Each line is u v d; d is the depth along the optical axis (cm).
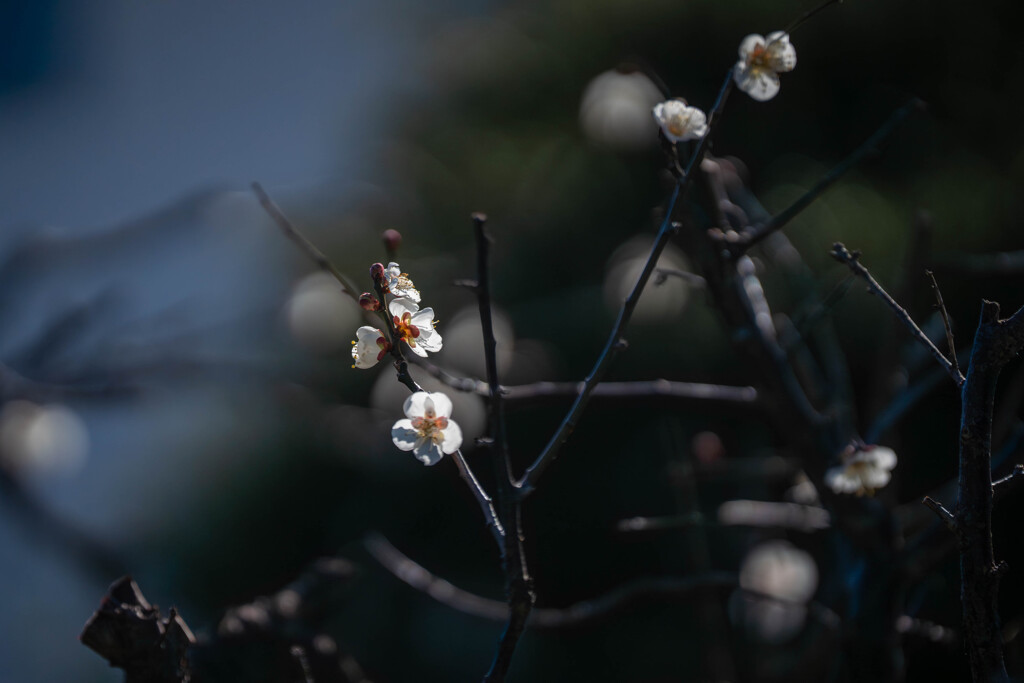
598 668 217
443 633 223
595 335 230
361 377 235
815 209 223
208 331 244
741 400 141
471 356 210
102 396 200
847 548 142
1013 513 189
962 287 213
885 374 146
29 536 186
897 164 236
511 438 237
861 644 134
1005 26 240
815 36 244
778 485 161
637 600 144
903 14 241
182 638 124
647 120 148
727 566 185
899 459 143
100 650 122
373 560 202
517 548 118
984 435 114
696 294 218
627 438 230
